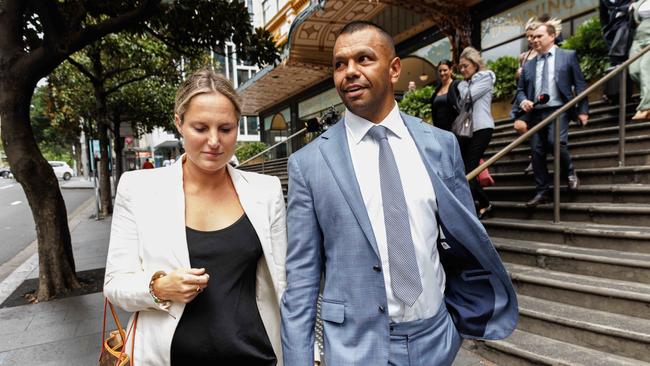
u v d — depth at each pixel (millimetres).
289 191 1559
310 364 1403
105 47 9344
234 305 1447
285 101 22109
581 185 4352
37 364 3059
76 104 13195
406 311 1429
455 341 1565
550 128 4066
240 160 21578
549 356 2514
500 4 9734
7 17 4316
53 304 4391
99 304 4363
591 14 7961
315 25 12555
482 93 4035
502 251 3752
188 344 1377
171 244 1412
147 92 14391
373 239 1382
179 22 5379
